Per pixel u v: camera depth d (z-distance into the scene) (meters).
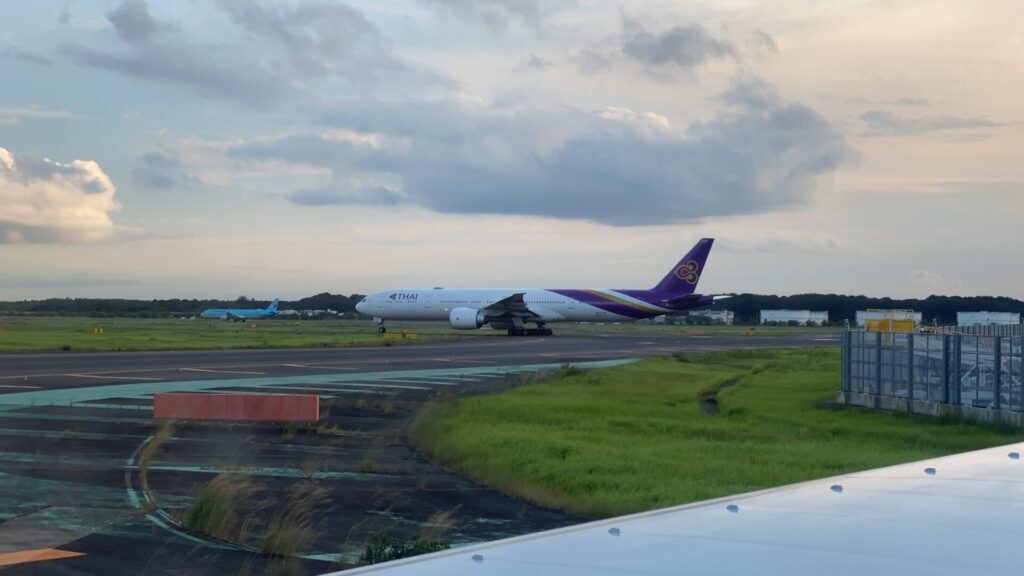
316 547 11.68
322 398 29.16
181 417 22.98
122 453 18.41
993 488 5.18
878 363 29.47
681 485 15.74
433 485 16.05
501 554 4.19
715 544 4.15
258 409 22.89
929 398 27.41
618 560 3.95
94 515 12.94
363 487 15.64
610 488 15.62
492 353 54.69
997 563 3.67
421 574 3.90
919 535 4.16
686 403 30.14
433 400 28.64
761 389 35.25
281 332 90.00
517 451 18.80
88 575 10.06
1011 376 24.59
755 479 16.42
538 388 32.97
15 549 11.05
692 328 141.88
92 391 30.34
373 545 10.98
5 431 21.03
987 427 24.09
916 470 5.87
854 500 4.99
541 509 14.36
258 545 11.59
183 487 15.05
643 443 20.81
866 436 23.03
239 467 17.03
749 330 129.88
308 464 17.23
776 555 3.90
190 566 10.56
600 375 38.81
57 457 17.72
